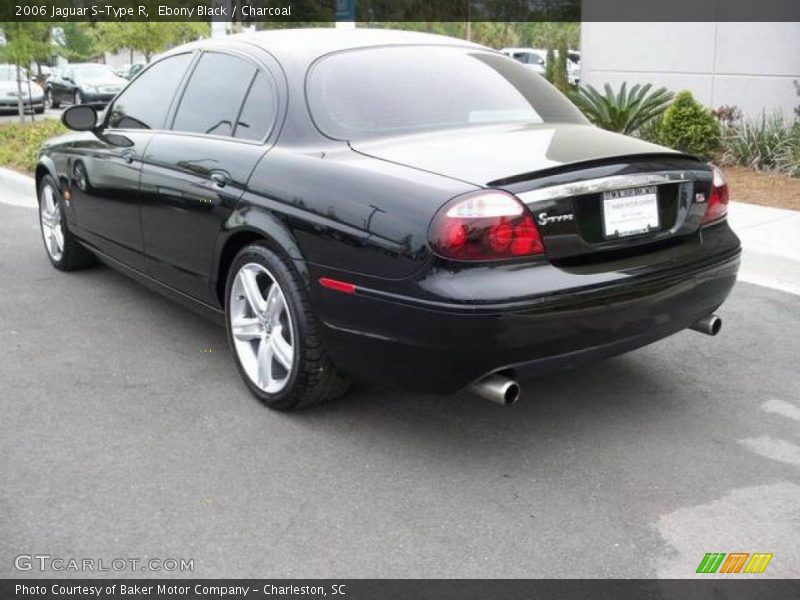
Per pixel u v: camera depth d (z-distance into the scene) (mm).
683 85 11852
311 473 3461
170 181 4477
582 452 3621
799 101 10680
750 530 3055
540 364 3254
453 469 3486
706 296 3734
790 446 3672
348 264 3418
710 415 3969
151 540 3002
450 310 3107
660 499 3258
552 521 3113
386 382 3508
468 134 3750
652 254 3557
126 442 3725
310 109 3889
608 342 3371
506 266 3160
